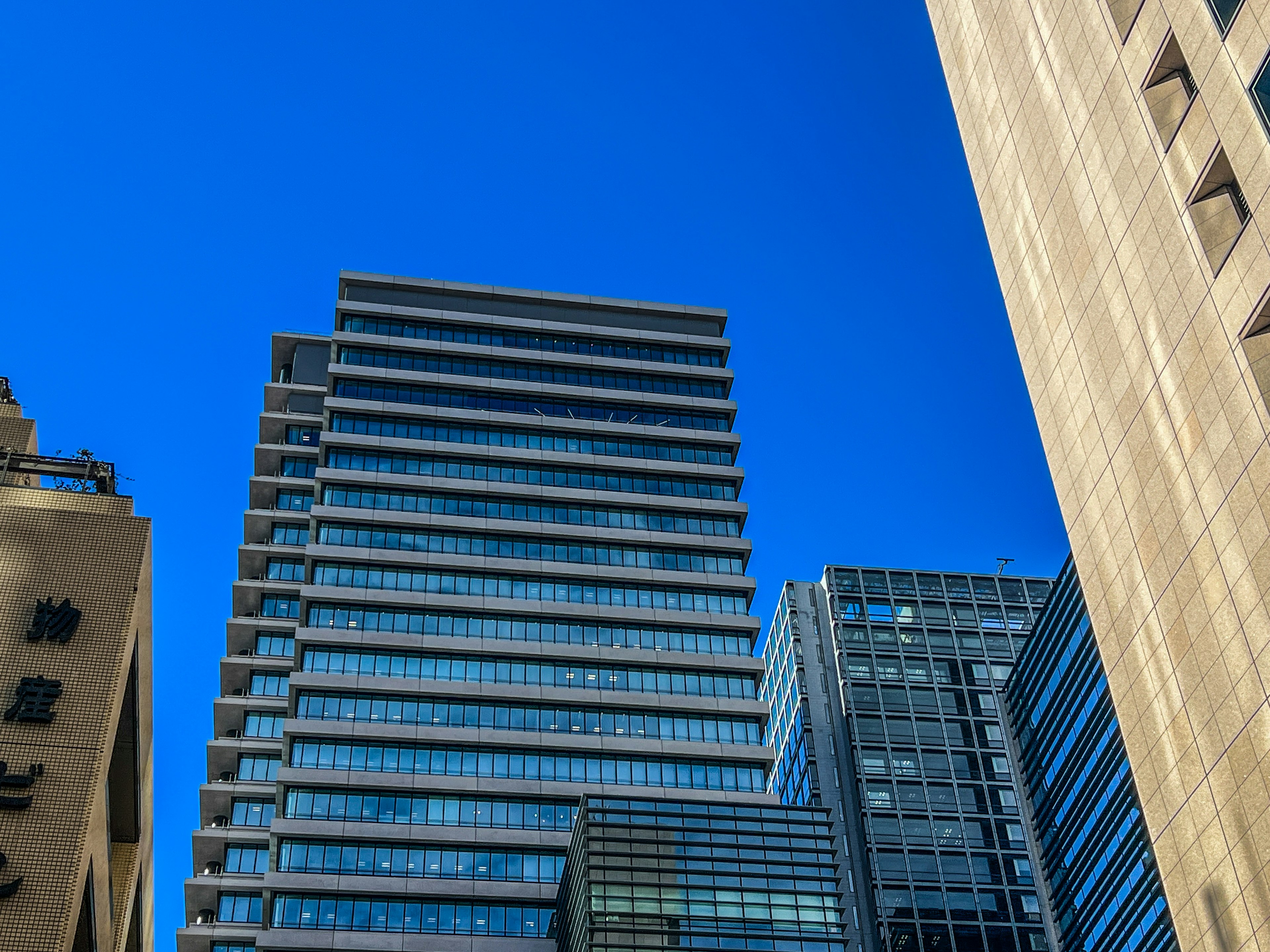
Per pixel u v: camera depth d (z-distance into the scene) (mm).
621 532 133375
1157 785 41875
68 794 53438
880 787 143500
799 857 90375
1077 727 129875
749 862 88562
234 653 134875
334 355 144625
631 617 127062
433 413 139875
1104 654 45094
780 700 160750
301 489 145750
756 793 116562
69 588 59500
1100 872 122250
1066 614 133500
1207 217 39688
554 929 103375
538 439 140625
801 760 148875
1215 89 38969
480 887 106375
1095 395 45812
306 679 117688
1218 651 38625
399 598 124688
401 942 103000
